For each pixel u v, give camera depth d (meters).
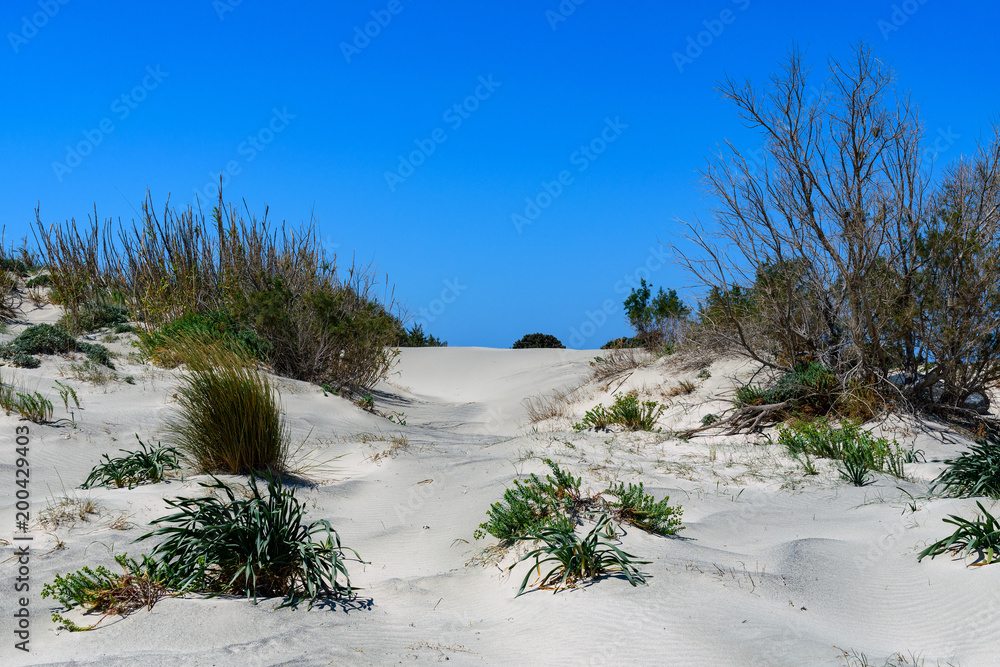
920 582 4.41
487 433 13.99
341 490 7.21
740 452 9.63
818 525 5.95
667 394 14.34
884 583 4.52
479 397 21.17
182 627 3.76
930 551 4.72
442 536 5.90
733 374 14.14
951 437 10.30
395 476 7.78
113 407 10.06
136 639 3.62
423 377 24.33
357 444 9.58
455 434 12.73
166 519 4.64
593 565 4.63
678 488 6.96
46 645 3.58
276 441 7.62
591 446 9.69
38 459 7.45
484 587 4.79
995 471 6.05
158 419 9.57
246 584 4.32
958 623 3.80
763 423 11.70
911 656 3.49
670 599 4.11
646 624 3.82
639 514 5.58
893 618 4.05
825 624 3.94
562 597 4.30
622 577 4.49
